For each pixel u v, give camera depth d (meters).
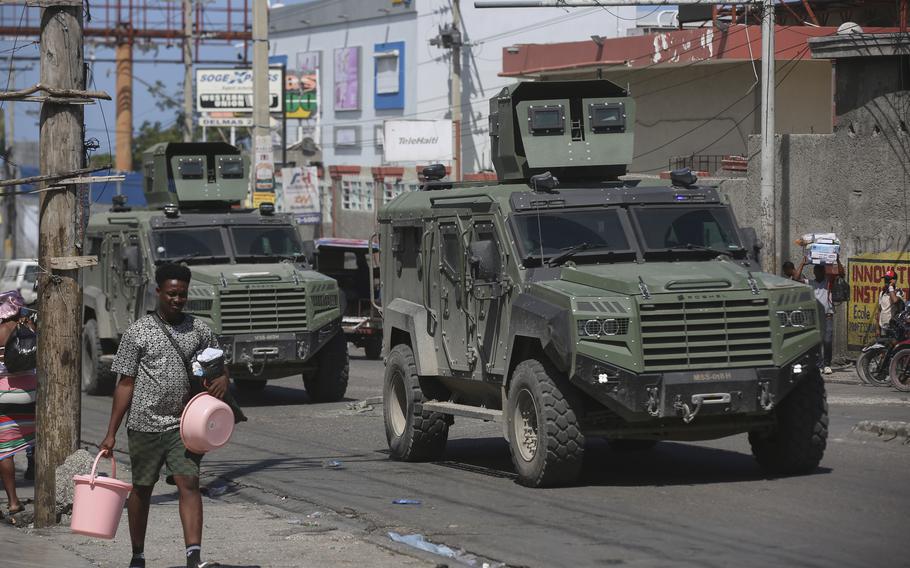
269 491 33.66
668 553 23.69
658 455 37.78
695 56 102.38
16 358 31.22
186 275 22.56
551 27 149.62
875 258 66.62
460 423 47.84
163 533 27.56
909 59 67.56
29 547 26.34
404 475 35.75
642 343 29.69
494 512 28.83
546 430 30.67
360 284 84.06
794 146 73.31
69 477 29.56
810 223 72.44
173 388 22.20
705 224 34.25
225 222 60.16
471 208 35.56
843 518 26.53
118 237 62.34
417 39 170.50
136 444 22.25
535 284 32.00
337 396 58.78
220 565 23.70
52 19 29.28
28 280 120.75
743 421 31.23
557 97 38.09
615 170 37.75
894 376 55.28
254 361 56.06
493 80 156.38
